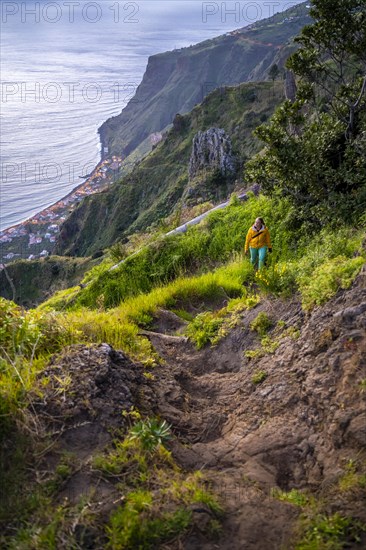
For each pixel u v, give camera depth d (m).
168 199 83.50
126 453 3.40
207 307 9.39
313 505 3.10
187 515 2.92
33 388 3.87
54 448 3.44
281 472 3.62
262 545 2.86
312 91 12.45
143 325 8.20
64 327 5.72
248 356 5.47
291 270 7.16
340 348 4.25
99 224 104.25
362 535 2.81
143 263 13.70
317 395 4.00
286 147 11.47
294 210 12.30
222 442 4.04
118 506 2.97
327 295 5.25
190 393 5.06
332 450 3.52
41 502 3.04
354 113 12.01
